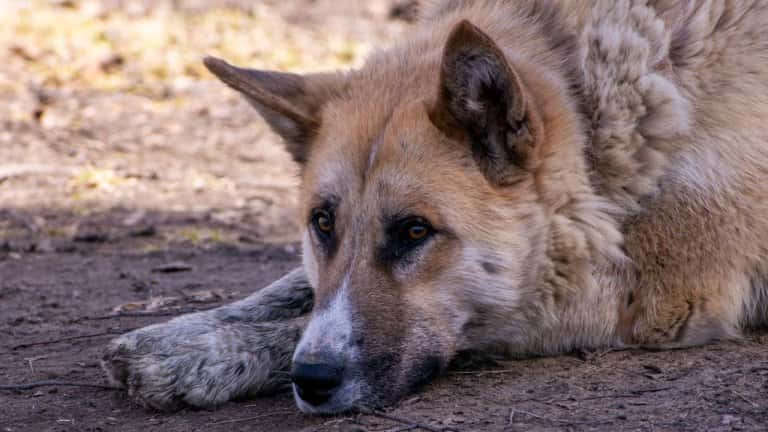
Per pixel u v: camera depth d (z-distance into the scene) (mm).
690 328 9602
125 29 31234
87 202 20141
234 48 30781
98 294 13828
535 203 8953
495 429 7848
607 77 9500
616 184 9484
